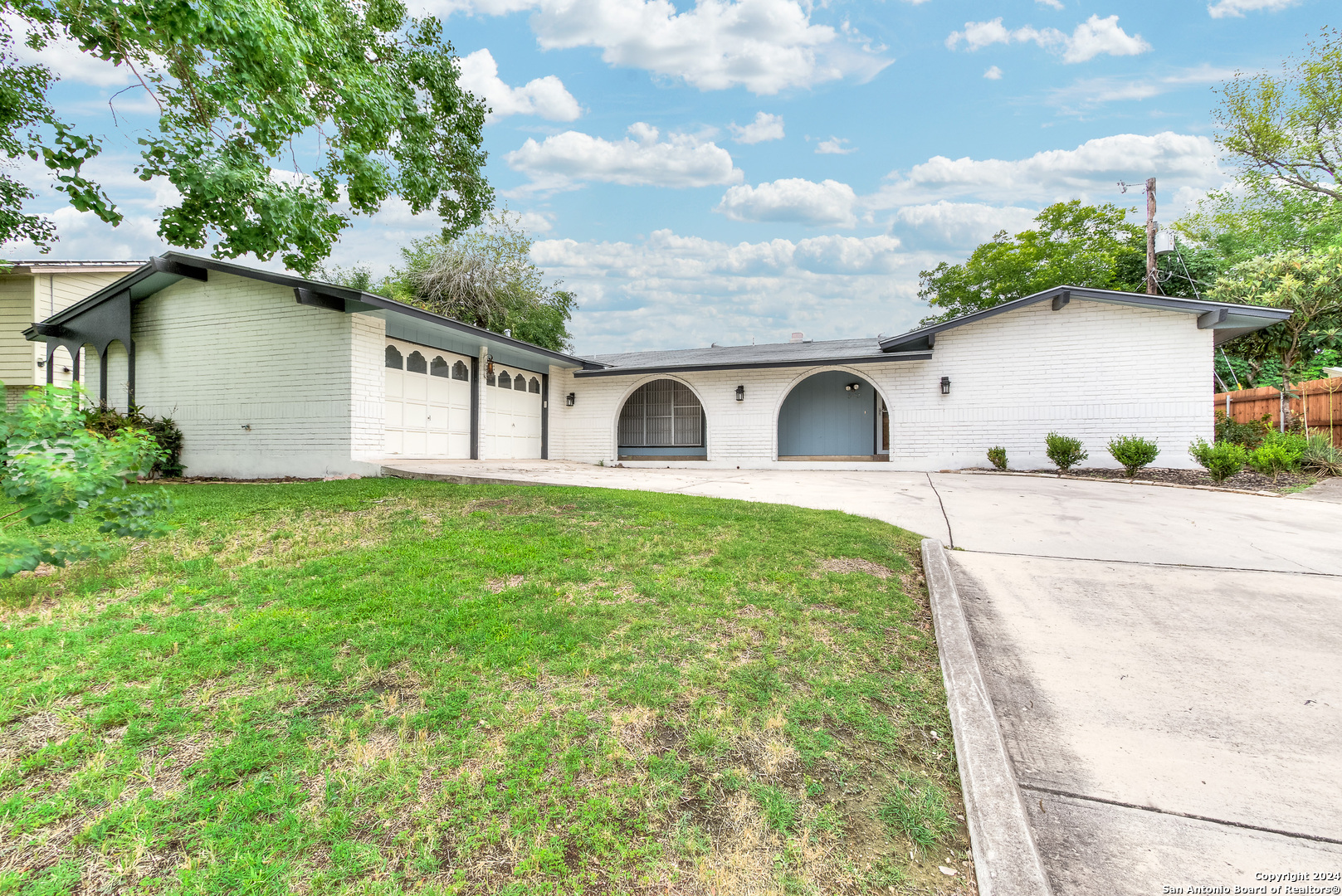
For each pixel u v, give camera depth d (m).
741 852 1.69
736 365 13.80
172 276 10.36
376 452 9.88
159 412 10.79
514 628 3.10
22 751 2.08
